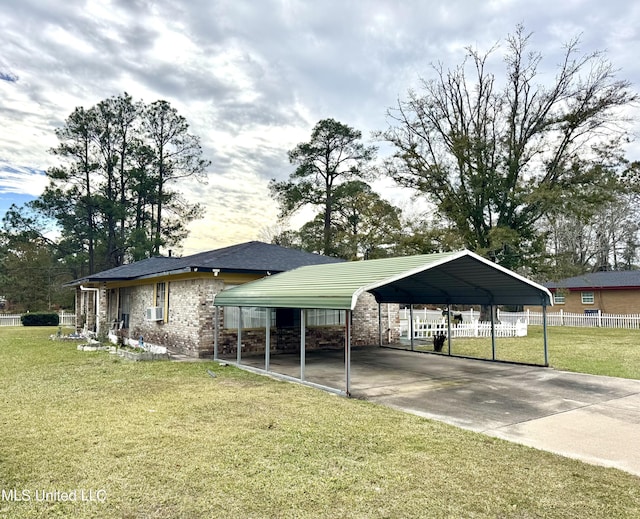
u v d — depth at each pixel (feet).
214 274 44.50
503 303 42.68
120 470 15.42
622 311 96.48
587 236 135.54
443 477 15.11
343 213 117.70
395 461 16.53
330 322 52.60
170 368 36.96
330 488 14.21
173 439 18.66
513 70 84.89
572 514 12.67
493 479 14.98
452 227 84.74
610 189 75.61
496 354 48.11
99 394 27.14
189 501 13.25
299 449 17.65
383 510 12.82
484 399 26.86
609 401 26.43
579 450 17.99
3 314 113.39
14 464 15.94
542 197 73.05
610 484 14.69
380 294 53.36
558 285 98.43
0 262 123.24
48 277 121.08
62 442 18.25
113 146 124.88
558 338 65.41
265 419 21.80
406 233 89.30
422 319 83.46
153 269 57.88
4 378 32.63
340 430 20.15
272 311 48.29
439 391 29.07
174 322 50.08
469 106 89.86
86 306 72.64
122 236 123.75
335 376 34.09
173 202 132.05
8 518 12.22
